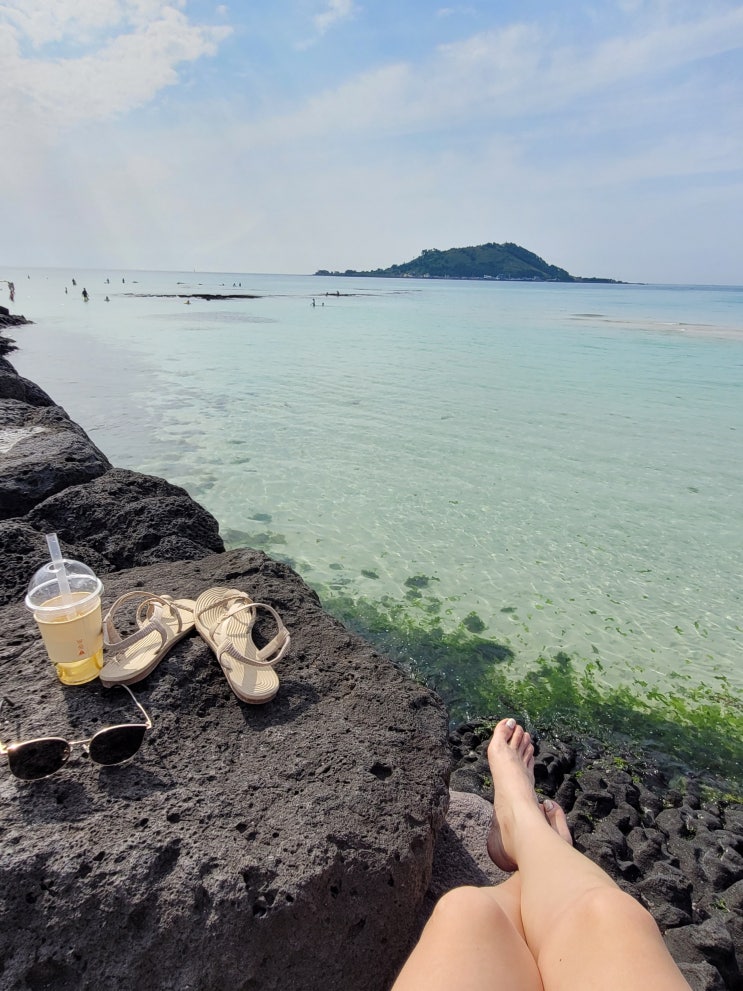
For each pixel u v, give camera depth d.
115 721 0.91
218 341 10.38
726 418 5.38
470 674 1.91
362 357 8.74
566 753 1.58
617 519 3.13
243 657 1.01
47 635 0.90
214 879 0.74
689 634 2.15
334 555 2.65
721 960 1.06
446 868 0.95
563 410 5.58
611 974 0.62
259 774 0.87
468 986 0.63
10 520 1.67
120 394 5.92
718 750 1.64
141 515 1.88
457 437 4.59
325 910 0.76
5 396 3.52
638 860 1.28
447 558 2.66
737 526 3.08
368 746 0.94
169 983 0.70
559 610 2.28
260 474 3.65
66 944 0.70
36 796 0.80
